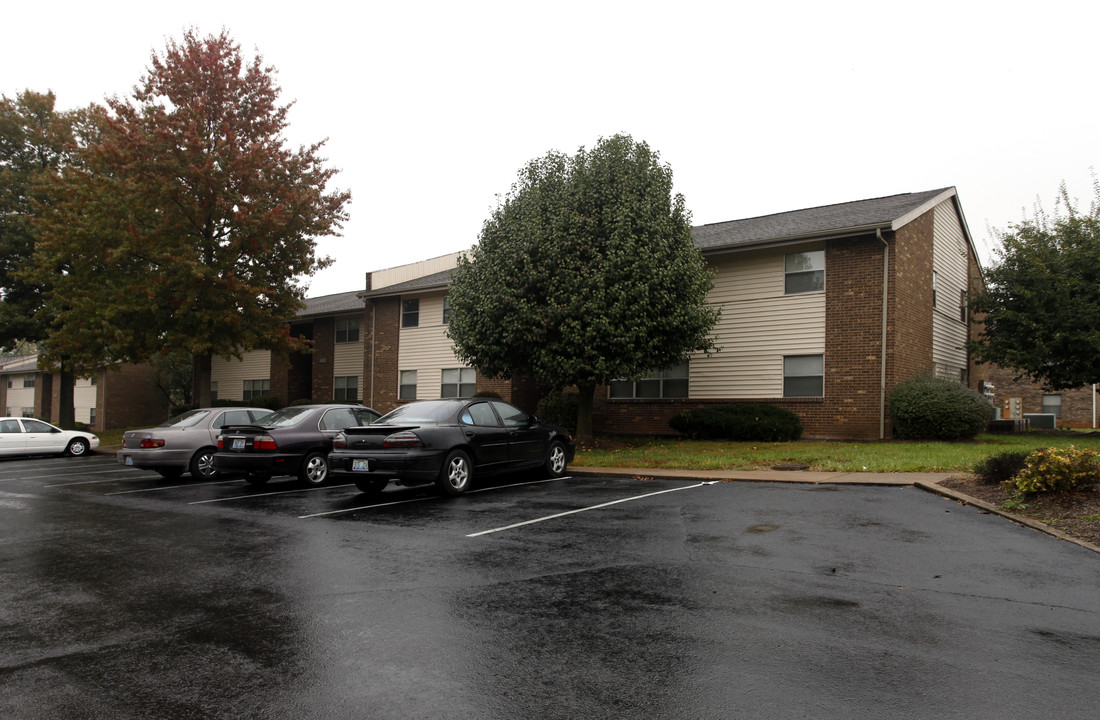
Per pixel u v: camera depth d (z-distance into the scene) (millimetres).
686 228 17812
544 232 16828
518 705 3559
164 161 22266
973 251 24750
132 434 14188
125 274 23719
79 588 5941
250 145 23391
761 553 6621
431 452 10328
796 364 19266
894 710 3404
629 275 16359
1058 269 19719
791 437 18047
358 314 32250
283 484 13109
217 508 10234
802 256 19234
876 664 3969
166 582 6098
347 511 9602
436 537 7695
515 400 25016
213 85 23688
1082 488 8312
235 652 4383
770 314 19703
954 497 9172
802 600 5188
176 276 22312
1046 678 3746
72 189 23594
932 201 19859
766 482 11508
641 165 17734
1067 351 19469
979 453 13586
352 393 32219
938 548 6641
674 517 8508
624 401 22219
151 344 23516
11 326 28859
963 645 4234
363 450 10383
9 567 6727
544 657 4195
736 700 3551
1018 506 8180
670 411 21359
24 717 3508
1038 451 8570
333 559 6797
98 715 3531
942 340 21516
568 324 16203
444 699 3648
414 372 28594
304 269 25484
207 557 7020
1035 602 5035
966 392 16953
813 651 4188
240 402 33750
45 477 15836
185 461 14094
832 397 18500
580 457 15719
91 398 41000
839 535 7270
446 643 4457
